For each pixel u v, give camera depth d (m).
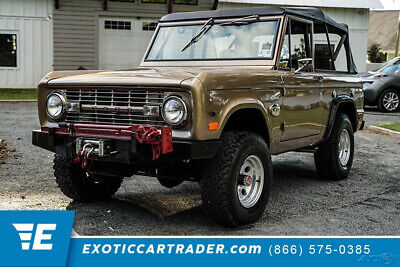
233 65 4.86
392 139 9.84
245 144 4.09
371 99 14.62
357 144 9.20
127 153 3.80
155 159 3.71
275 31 4.83
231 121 4.39
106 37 19.94
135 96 3.98
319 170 6.15
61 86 4.32
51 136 4.21
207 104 3.76
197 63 5.04
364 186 5.94
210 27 5.15
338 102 5.79
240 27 5.00
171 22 5.45
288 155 8.02
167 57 5.25
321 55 5.71
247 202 4.27
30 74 19.66
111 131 3.88
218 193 3.96
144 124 3.96
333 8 21.19
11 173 6.11
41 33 19.53
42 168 6.43
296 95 4.91
